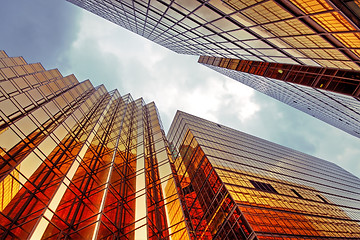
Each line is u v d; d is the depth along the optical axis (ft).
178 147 163.53
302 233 88.63
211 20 54.75
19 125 57.67
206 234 99.40
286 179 148.87
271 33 48.19
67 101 105.70
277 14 38.29
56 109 86.28
